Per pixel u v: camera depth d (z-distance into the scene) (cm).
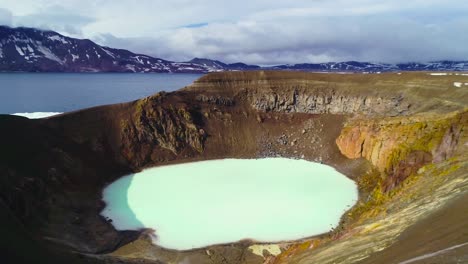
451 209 2738
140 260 4650
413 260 2145
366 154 8656
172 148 9994
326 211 6269
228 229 5669
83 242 5119
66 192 6525
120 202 6750
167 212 6297
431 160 5375
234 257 4938
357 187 7512
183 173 8644
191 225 5806
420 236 2553
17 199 5016
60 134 8281
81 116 9312
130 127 9788
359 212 5869
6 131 6706
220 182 7925
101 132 9300
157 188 7538
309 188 7481
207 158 10038
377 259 2558
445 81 9688
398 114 9762
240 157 10194
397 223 3325
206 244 5250
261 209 6381
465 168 3997
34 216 5125
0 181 5028
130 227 5747
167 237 5444
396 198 4509
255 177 8262
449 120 6166
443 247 2147
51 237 4772
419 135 6806
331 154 9806
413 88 10138
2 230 3450
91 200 6681
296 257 4006
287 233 5494
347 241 3559
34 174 6203
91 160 8250
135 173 8688
